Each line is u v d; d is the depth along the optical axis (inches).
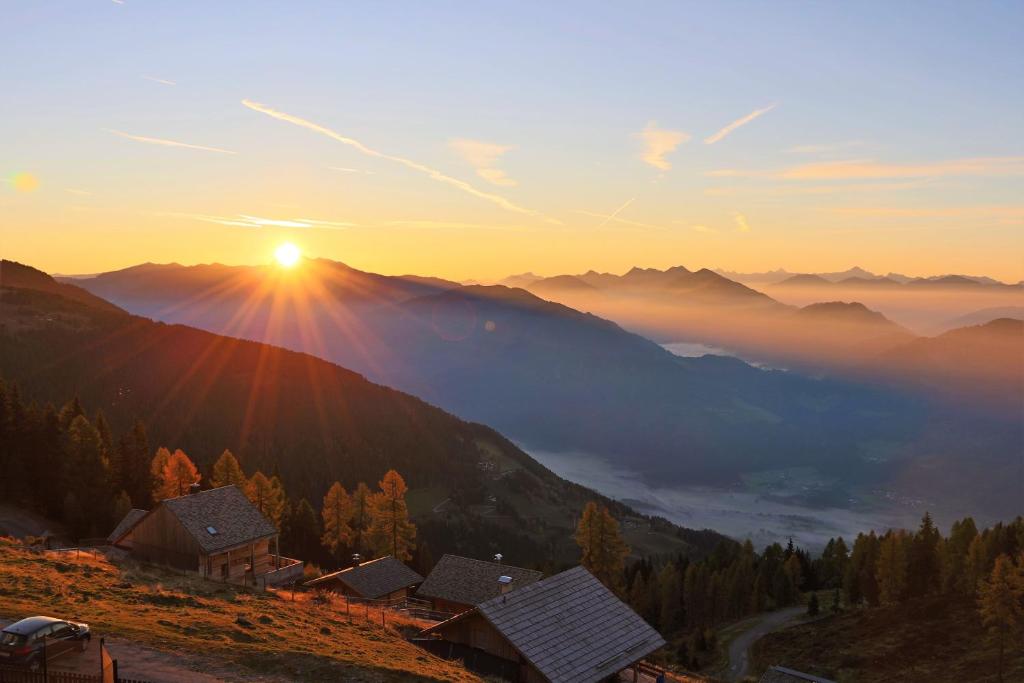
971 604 3833.7
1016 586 3011.8
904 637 3695.9
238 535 2100.1
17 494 3280.0
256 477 3267.7
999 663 3021.7
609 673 1350.9
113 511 3198.8
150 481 3668.8
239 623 1257.4
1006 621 2994.6
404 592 2488.9
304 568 2706.7
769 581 5595.5
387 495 3297.2
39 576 1381.6
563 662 1316.4
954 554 4190.5
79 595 1280.8
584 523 3388.3
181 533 2012.8
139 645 1030.4
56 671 857.5
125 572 1605.6
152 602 1341.0
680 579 5251.0
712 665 3941.9
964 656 3277.6
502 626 1338.6
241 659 1037.8
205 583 1720.0
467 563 2503.7
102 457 3617.1
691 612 4972.9
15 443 3395.7
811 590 5964.6
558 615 1437.0
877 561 4355.3
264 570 2219.5
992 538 4224.9
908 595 4357.8
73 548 2140.7
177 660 991.0
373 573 2452.0
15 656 832.3
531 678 1328.7
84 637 917.8
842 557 6072.8
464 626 1437.0
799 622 4692.4
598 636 1429.6
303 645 1185.4
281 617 1418.6
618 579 3457.2
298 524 3961.6
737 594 5118.1
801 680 1926.7
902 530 4704.7
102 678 798.5
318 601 1811.0
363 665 1102.4
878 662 3476.9
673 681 1726.1
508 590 1512.1
